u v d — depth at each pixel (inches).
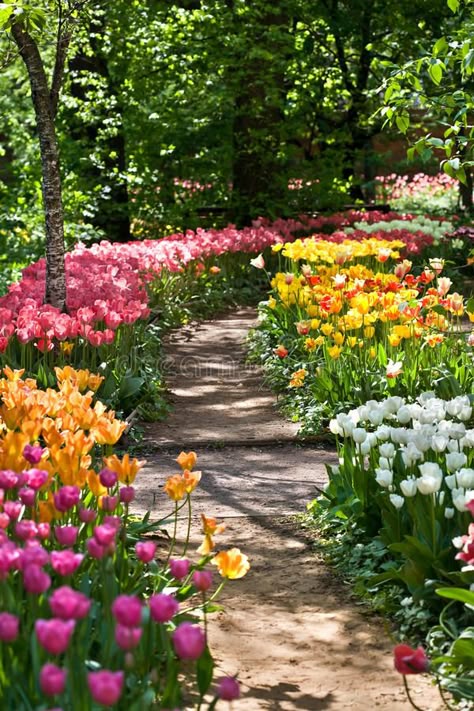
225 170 920.9
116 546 178.1
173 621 188.9
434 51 289.3
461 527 197.8
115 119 856.9
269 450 359.3
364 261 617.9
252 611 211.6
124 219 922.1
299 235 845.2
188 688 170.7
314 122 992.2
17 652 133.1
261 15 861.2
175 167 934.4
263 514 282.7
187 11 854.5
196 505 292.2
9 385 228.5
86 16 428.5
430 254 716.7
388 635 188.4
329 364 389.7
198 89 892.6
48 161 401.7
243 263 731.4
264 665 183.6
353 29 939.3
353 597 219.3
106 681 101.3
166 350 540.1
